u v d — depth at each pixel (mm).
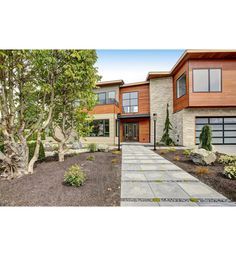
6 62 4637
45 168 6070
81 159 7863
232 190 4211
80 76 6398
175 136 15883
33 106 6168
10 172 5090
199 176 5367
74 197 3775
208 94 12797
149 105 18031
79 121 8594
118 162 7418
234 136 13969
